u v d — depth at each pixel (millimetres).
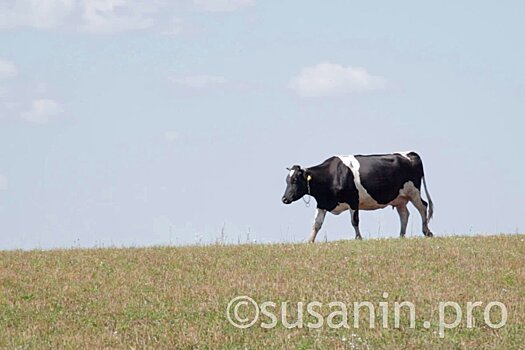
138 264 29156
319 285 25969
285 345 21125
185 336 21766
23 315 23844
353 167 37094
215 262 29219
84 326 22859
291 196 36938
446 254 29453
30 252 31828
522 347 21062
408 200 38281
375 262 28594
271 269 28141
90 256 30641
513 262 28422
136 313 23812
